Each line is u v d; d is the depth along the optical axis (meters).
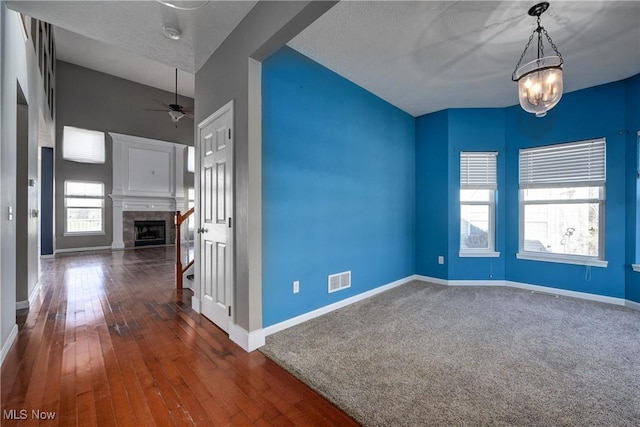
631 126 3.29
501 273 4.24
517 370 1.98
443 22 2.39
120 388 1.76
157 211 8.92
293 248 2.75
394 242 4.14
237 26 2.36
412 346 2.32
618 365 2.04
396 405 1.62
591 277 3.56
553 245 3.89
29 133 3.22
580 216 3.71
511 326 2.73
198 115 3.07
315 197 2.97
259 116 2.32
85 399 1.66
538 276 3.96
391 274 4.08
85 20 2.26
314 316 2.93
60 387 1.76
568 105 3.73
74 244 7.58
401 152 4.31
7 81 2.23
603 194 3.52
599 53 2.82
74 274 4.88
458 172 4.29
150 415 1.54
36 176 3.79
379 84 3.52
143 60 7.43
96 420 1.49
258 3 2.10
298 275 2.79
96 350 2.23
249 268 2.24
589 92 3.59
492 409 1.59
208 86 2.86
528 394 1.72
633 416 1.54
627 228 3.33
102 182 7.98
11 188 2.36
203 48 2.69
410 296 3.68
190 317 2.93
